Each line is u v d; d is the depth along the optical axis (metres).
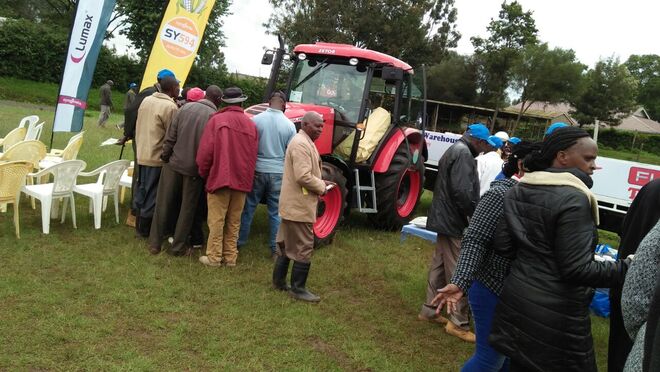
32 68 28.88
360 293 4.96
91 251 5.12
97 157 10.09
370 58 6.64
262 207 7.83
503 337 2.44
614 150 47.38
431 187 9.88
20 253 4.85
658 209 2.84
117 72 31.72
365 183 7.06
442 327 4.40
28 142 6.20
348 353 3.75
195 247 5.58
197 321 3.96
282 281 4.69
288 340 3.82
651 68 80.00
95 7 7.76
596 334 4.58
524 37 40.94
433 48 38.00
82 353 3.33
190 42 8.00
